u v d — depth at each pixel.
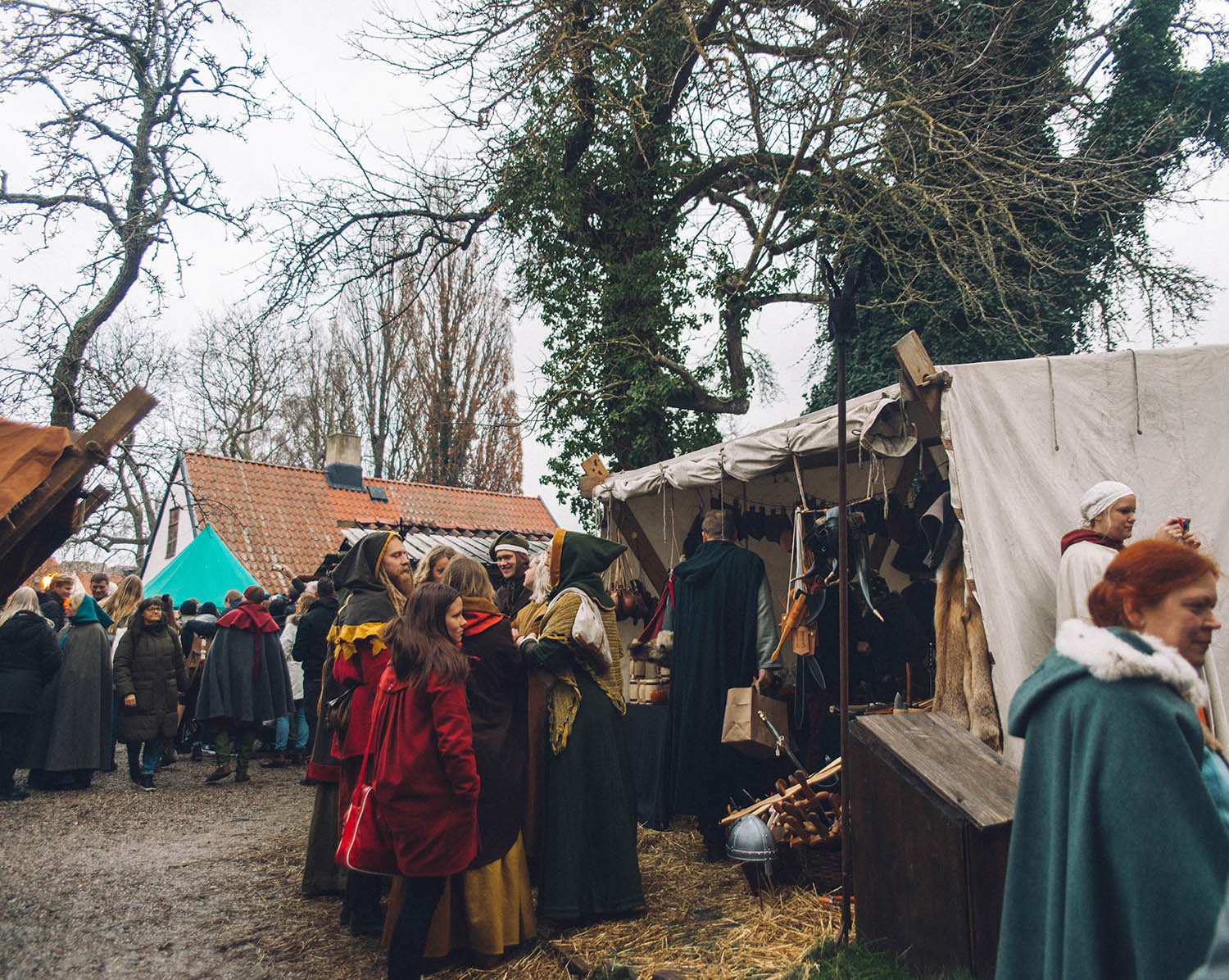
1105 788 1.72
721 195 12.37
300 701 9.52
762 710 4.57
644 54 10.44
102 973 3.57
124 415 4.54
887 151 9.87
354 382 31.11
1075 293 10.95
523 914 3.71
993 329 10.36
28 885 4.80
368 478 21.95
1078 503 3.97
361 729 3.98
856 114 10.22
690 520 7.29
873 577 5.06
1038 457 4.05
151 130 11.91
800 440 4.95
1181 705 1.75
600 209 11.62
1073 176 10.27
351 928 4.00
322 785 4.62
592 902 3.92
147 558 21.81
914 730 3.30
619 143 11.19
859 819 3.26
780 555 6.99
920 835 2.98
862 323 11.66
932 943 2.91
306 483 20.52
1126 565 1.95
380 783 3.16
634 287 11.20
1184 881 1.62
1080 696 1.83
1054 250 10.69
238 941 3.92
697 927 3.76
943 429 4.18
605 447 11.71
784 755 4.84
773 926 3.62
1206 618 1.89
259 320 11.46
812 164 10.80
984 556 4.01
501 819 3.64
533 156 10.59
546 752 4.06
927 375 4.17
